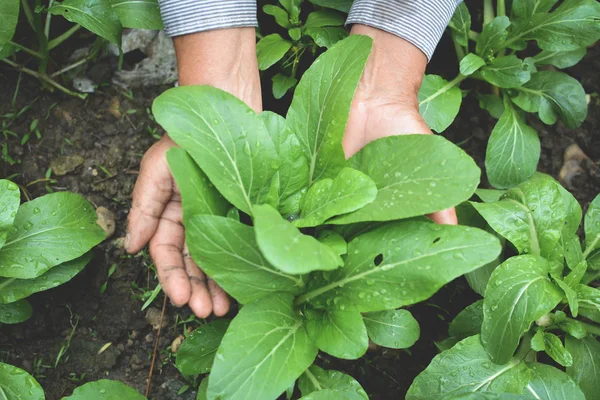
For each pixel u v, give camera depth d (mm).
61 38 807
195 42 676
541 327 711
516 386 669
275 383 580
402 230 595
